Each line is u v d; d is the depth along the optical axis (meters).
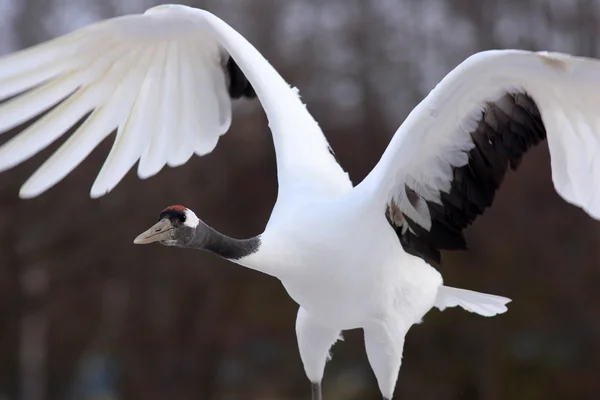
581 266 16.69
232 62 5.68
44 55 4.85
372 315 5.05
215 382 17.36
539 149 16.39
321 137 5.37
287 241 4.89
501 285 16.53
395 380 5.14
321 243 4.86
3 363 17.97
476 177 5.16
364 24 19.36
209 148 5.78
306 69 18.48
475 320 16.58
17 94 4.83
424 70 19.06
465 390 16.72
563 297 16.59
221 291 17.22
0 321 17.47
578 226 16.70
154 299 17.44
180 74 5.59
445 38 19.03
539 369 16.75
